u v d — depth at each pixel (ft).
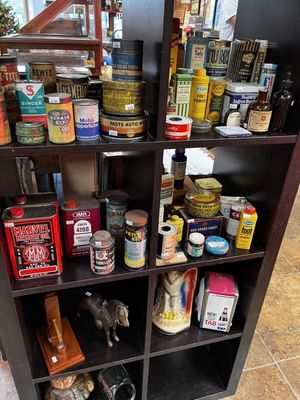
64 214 3.29
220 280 4.15
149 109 2.94
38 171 3.93
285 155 3.24
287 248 8.39
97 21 4.06
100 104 3.20
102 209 3.82
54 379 3.86
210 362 5.20
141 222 3.13
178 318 4.26
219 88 3.19
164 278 4.08
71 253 3.50
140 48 2.65
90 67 3.99
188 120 2.88
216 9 6.34
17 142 2.57
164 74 2.55
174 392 4.75
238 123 3.26
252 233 3.62
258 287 4.00
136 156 3.55
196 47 3.26
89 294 4.15
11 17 4.66
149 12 2.69
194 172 6.23
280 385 5.02
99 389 4.62
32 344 4.09
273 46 3.30
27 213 2.98
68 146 2.60
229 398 4.85
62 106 2.48
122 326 4.33
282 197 3.40
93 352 4.05
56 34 4.25
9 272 3.10
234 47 3.30
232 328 4.36
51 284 3.17
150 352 4.06
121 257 3.54
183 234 3.77
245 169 3.99
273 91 3.34
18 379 3.71
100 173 4.05
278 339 5.78
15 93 2.71
